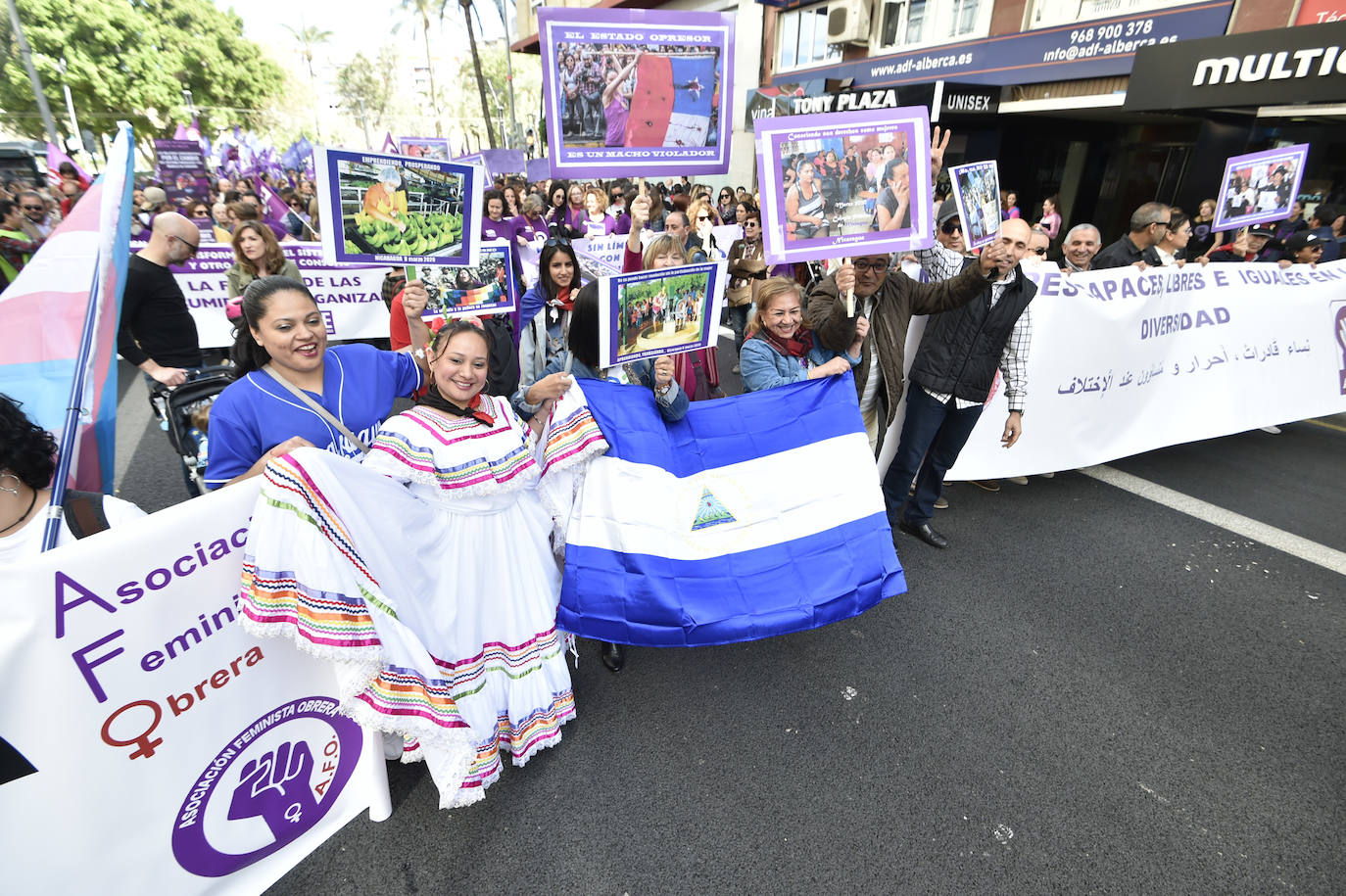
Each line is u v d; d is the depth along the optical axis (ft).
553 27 8.19
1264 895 6.38
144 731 4.89
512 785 7.42
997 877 6.47
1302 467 16.26
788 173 8.11
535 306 13.04
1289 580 11.57
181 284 20.54
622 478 7.84
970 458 13.79
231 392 6.40
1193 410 15.85
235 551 5.31
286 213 32.86
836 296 9.88
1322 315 16.88
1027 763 7.79
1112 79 32.76
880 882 6.40
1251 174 16.17
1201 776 7.66
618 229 31.12
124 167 7.42
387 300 12.15
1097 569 11.80
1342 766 7.86
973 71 38.86
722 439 8.45
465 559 6.67
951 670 9.30
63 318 7.27
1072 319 13.57
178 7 115.85
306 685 5.96
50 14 92.89
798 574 8.32
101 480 7.09
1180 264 15.19
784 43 53.36
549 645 7.56
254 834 5.82
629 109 8.82
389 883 6.36
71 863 4.64
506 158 34.76
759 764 7.72
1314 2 25.26
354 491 5.64
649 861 6.59
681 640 7.89
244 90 131.34
